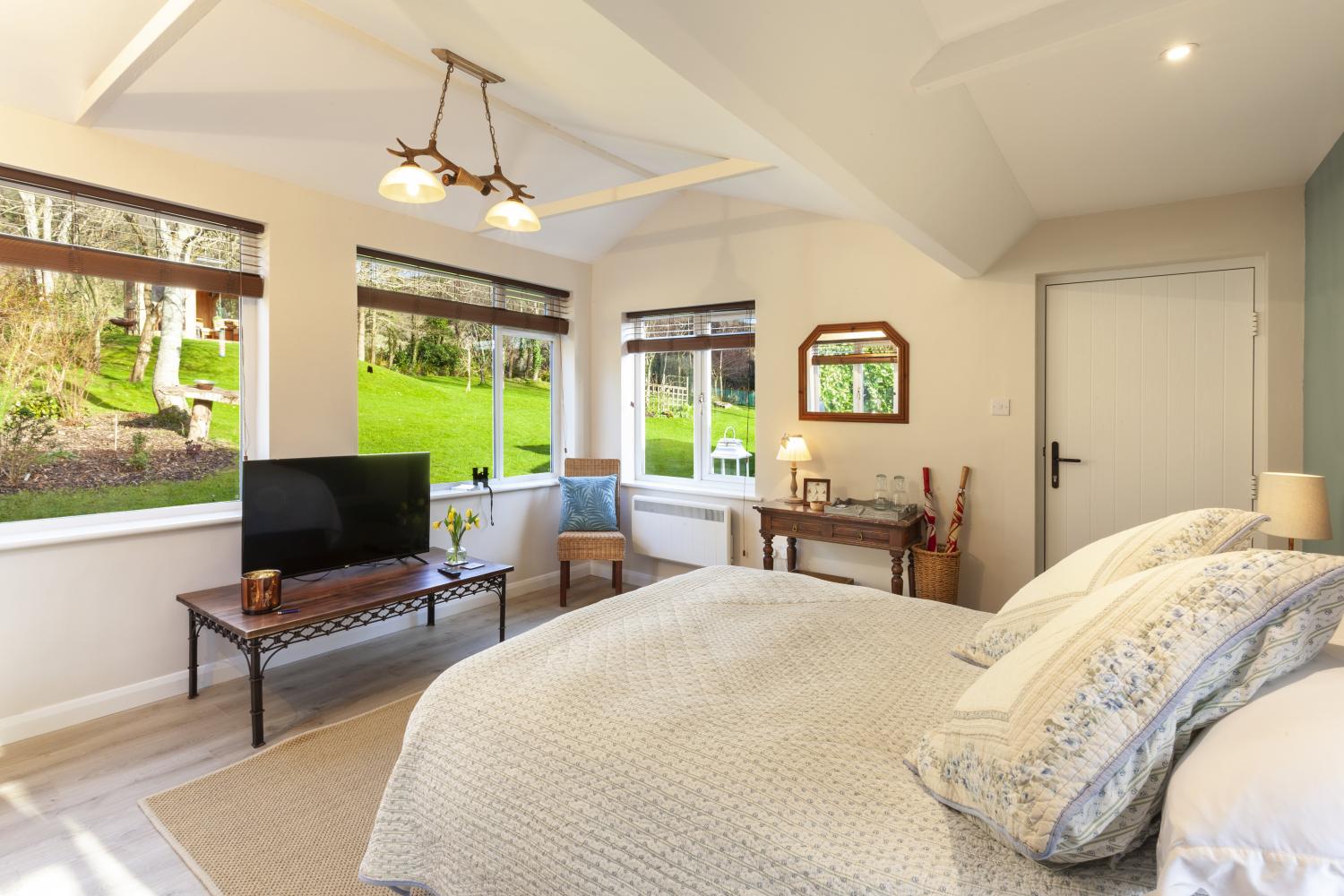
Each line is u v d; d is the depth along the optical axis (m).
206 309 3.19
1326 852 0.67
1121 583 1.07
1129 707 0.85
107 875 1.83
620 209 4.64
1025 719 0.91
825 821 1.01
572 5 1.38
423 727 1.47
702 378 4.76
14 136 2.51
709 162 3.49
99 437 2.90
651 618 1.91
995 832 0.91
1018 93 2.23
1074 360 3.53
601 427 5.16
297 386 3.36
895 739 1.24
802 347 4.17
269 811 2.12
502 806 1.24
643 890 1.03
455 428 4.39
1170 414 3.30
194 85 2.68
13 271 2.67
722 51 1.38
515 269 4.56
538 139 3.71
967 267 3.33
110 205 2.83
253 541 2.97
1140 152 2.65
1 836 1.99
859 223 3.98
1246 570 0.93
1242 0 1.70
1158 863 0.81
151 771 2.35
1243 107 2.25
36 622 2.61
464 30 2.06
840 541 3.70
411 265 3.99
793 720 1.31
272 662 3.34
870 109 1.88
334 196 3.50
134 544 2.86
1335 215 2.49
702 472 4.78
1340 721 0.77
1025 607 1.52
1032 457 3.52
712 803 1.07
